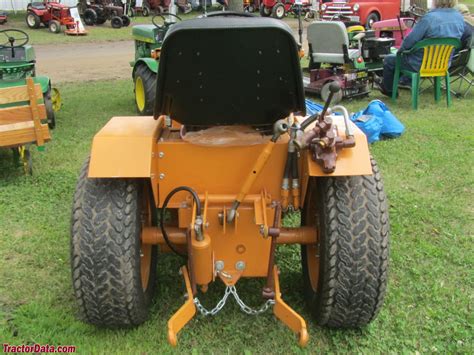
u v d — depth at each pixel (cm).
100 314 254
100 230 244
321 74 827
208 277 255
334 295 249
